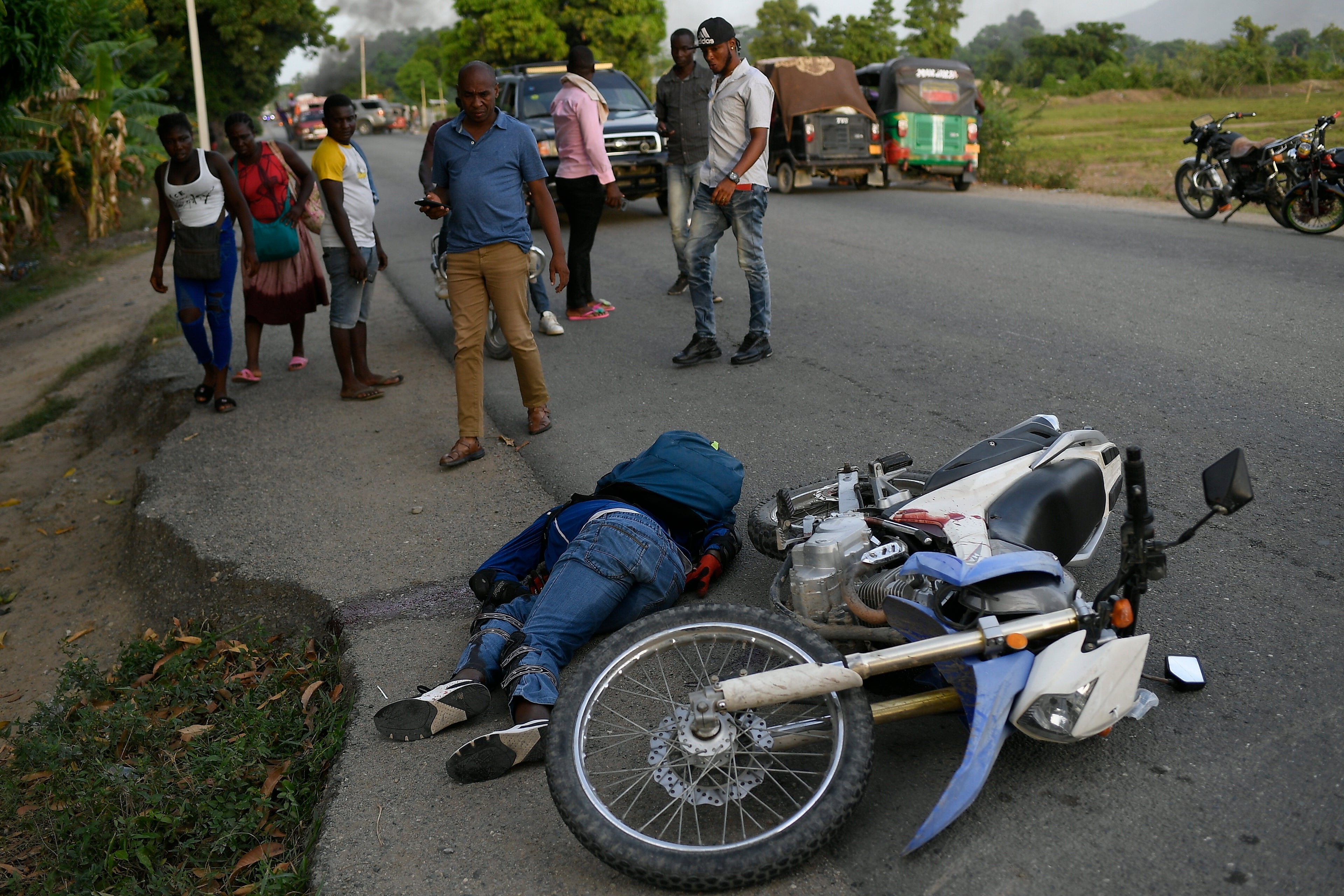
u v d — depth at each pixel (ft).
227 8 118.62
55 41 38.99
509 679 10.74
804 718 10.40
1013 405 19.10
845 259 34.45
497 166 17.97
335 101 21.38
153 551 18.06
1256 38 197.57
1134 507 8.54
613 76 48.14
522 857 9.29
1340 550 12.87
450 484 18.24
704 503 13.19
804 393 20.85
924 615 9.02
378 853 9.52
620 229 44.57
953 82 56.80
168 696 13.82
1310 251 32.04
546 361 24.80
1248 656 10.93
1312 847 8.37
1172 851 8.46
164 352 29.25
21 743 13.12
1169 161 73.36
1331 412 17.46
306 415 22.61
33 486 24.25
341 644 13.64
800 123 54.80
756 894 8.45
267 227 23.27
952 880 8.43
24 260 54.34
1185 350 21.53
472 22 129.70
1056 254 33.12
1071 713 8.27
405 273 37.29
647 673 11.80
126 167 68.39
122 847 10.60
